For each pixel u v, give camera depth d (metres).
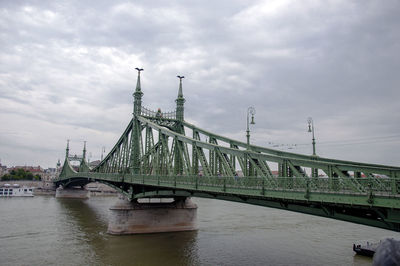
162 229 51.19
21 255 38.12
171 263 35.03
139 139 54.62
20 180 172.50
